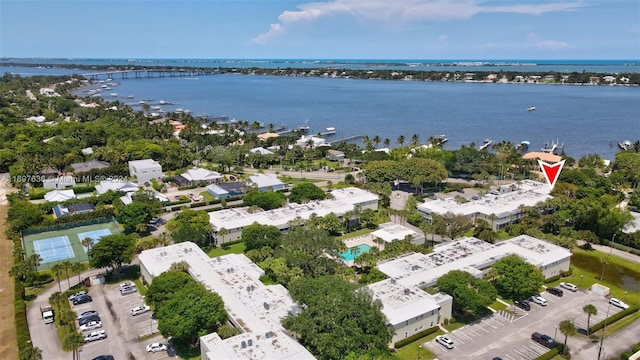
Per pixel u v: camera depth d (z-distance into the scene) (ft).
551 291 418.31
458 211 581.12
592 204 553.64
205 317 320.70
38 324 362.12
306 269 407.85
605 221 531.91
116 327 358.43
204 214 535.60
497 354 327.67
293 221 533.96
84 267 458.09
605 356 326.65
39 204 632.38
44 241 527.40
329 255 442.91
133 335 348.18
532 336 345.31
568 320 357.00
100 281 429.79
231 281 388.16
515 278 393.09
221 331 315.17
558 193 654.53
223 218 554.05
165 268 410.31
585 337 349.20
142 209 548.31
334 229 542.57
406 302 357.20
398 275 409.90
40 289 418.10
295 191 651.25
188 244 469.57
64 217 573.33
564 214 571.28
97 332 343.67
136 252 485.97
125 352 327.06
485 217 576.61
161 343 331.77
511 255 424.05
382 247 511.81
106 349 330.75
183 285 357.00
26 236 540.93
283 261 416.05
